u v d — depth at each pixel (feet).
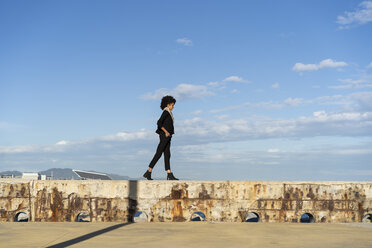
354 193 28.78
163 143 28.45
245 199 27.78
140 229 21.03
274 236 18.79
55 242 16.30
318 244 16.40
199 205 27.45
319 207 28.37
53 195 27.09
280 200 28.07
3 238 17.29
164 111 28.76
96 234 18.80
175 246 15.58
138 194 27.20
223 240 17.37
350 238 18.25
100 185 27.22
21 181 27.12
